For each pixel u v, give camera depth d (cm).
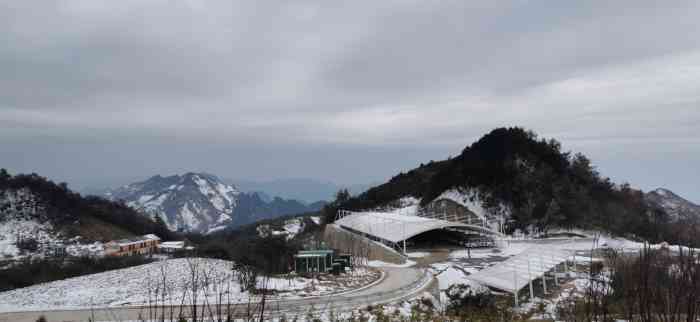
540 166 7475
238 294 2622
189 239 11400
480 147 8850
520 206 6775
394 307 2408
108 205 11806
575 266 3784
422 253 5050
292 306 2295
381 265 4206
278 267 3528
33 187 10575
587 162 8475
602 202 7056
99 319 2097
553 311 2519
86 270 4216
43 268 4084
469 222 6109
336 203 11281
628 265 2192
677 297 1234
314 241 5766
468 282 3350
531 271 3131
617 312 1683
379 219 6231
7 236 8831
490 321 2297
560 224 6344
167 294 2608
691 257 1420
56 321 2091
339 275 3366
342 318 2120
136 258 5184
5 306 2425
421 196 9394
